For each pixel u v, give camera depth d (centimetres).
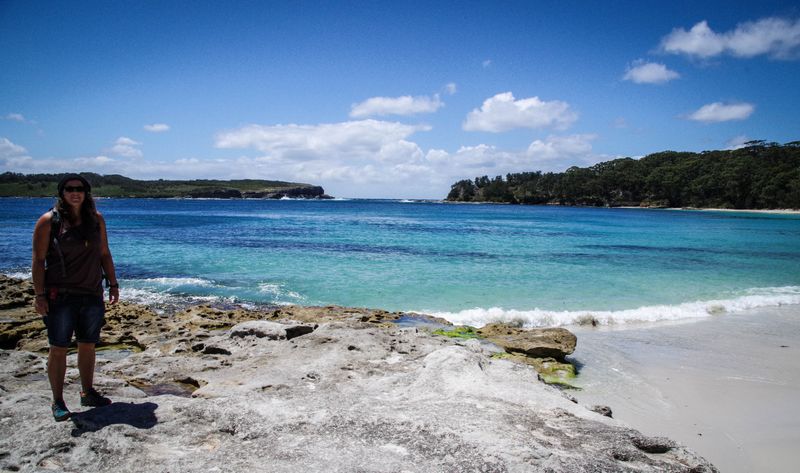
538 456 388
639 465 405
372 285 1900
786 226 6788
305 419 454
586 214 10906
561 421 484
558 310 1583
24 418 432
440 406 505
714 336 1296
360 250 2939
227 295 1722
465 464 373
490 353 1025
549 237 4275
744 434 726
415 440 414
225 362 789
